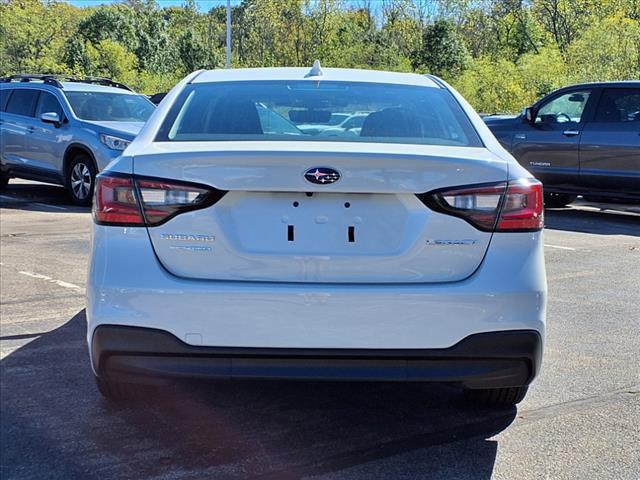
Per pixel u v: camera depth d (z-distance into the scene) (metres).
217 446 3.39
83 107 11.52
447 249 3.03
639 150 10.06
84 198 11.08
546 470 3.19
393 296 2.96
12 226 9.24
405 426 3.62
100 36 60.41
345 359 2.98
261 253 3.00
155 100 14.69
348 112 3.69
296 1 49.88
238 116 3.58
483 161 3.09
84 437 3.46
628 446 3.42
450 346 2.99
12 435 3.46
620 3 35.16
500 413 3.79
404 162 2.99
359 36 48.31
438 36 45.47
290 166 2.96
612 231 9.57
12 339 4.86
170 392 4.01
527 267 3.06
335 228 3.01
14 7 61.88
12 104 12.34
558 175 10.95
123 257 3.02
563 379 4.25
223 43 70.12
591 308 5.79
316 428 3.60
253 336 2.95
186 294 2.95
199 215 3.00
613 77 28.06
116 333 2.99
